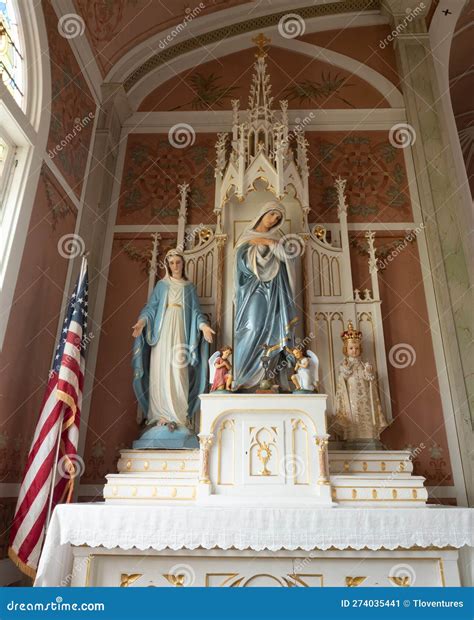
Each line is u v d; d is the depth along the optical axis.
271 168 5.71
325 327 5.58
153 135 6.82
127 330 5.79
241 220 6.02
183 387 4.94
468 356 5.21
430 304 5.79
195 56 7.31
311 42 7.35
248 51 7.36
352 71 7.12
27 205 4.58
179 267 5.45
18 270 4.43
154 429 4.75
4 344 4.20
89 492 5.14
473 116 8.97
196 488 4.17
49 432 4.30
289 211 6.04
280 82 7.09
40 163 4.84
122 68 6.82
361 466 4.64
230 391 4.55
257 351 4.97
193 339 5.14
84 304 4.97
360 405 4.95
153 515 3.65
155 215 6.33
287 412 4.35
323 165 6.54
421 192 6.14
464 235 5.73
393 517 3.67
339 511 3.69
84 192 5.93
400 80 6.92
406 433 5.29
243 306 5.15
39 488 4.11
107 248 6.16
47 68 5.05
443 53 6.83
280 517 3.67
